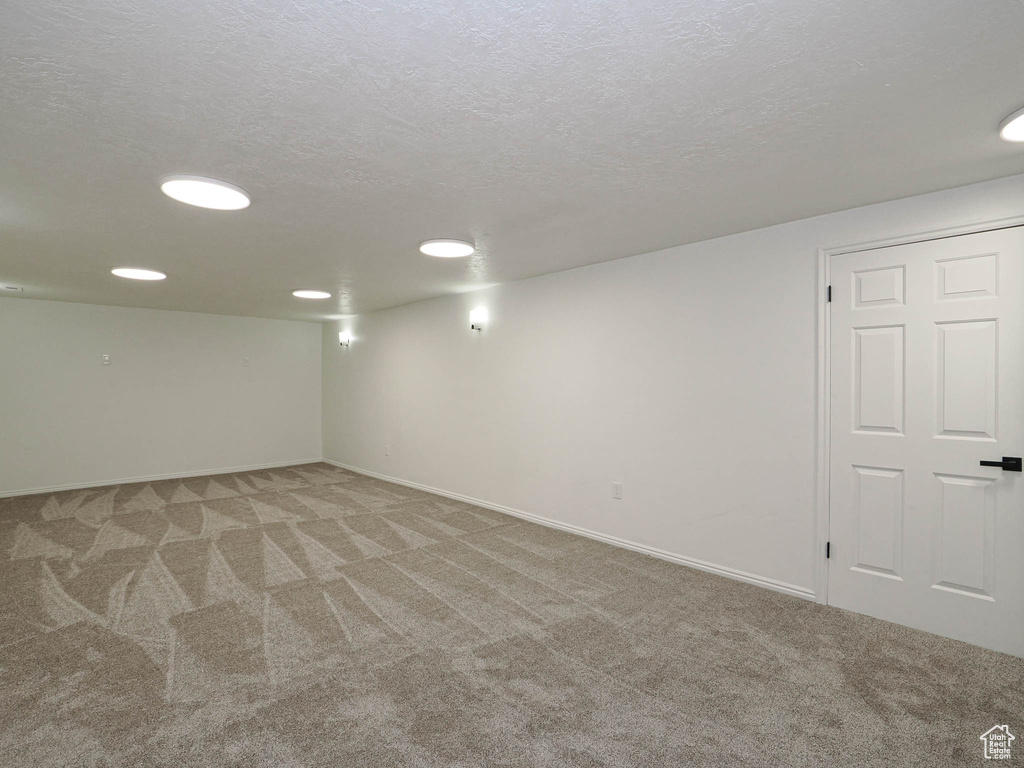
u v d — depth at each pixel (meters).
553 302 4.61
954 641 2.60
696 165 2.32
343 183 2.51
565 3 1.30
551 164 2.30
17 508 5.31
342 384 7.88
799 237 3.11
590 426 4.30
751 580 3.32
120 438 6.64
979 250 2.54
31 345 6.06
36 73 1.60
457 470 5.73
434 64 1.57
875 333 2.85
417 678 2.27
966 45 1.47
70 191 2.60
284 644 2.56
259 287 5.30
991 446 2.52
